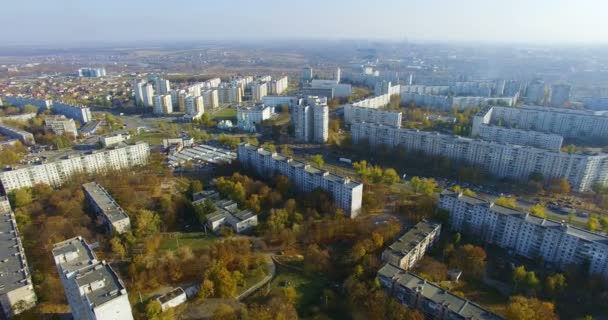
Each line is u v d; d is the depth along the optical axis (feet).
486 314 651.25
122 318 611.06
